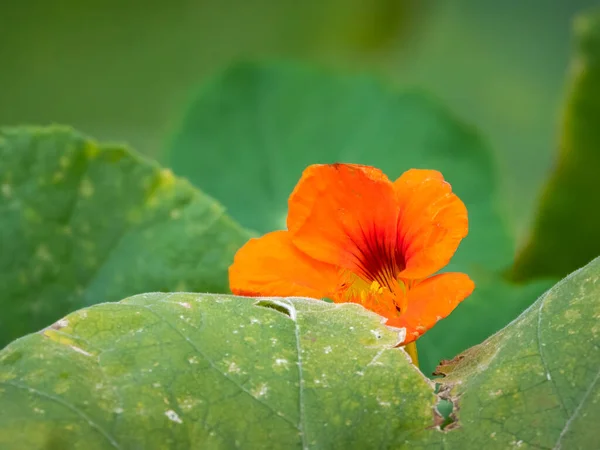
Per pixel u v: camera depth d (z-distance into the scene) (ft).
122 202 1.52
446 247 1.30
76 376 1.21
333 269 1.34
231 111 1.81
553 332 1.25
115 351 1.23
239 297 1.28
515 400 1.23
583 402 1.22
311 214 1.33
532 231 1.70
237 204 1.76
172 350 1.23
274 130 1.80
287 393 1.23
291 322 1.26
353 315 1.28
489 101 2.92
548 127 2.84
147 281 1.51
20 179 1.51
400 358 1.25
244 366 1.23
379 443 1.22
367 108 1.80
